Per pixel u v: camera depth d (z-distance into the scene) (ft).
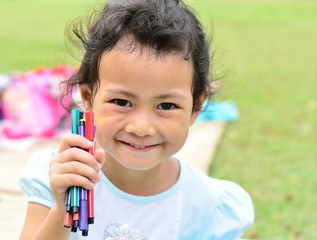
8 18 29.89
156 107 4.29
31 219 5.01
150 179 5.10
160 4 4.65
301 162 11.89
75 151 3.89
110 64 4.28
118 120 4.28
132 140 4.32
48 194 5.06
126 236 5.09
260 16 33.47
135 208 5.12
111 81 4.28
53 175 3.90
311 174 11.23
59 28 27.25
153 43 4.26
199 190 5.45
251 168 11.44
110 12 4.65
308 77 19.94
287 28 30.14
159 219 5.18
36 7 33.78
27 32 26.11
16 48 22.62
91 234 5.04
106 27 4.46
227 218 5.50
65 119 12.13
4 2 35.70
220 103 12.69
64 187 3.86
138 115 4.25
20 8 33.40
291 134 13.73
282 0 40.60
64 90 5.71
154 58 4.19
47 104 11.98
